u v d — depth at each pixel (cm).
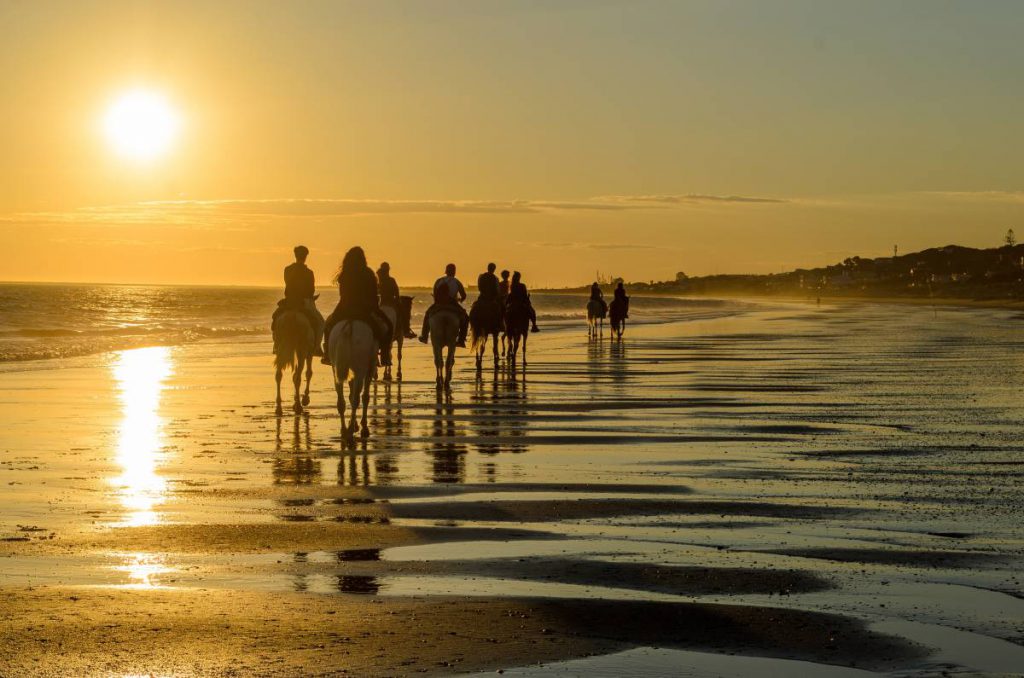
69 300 13600
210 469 1388
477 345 2861
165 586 812
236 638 684
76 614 733
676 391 2480
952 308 13512
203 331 5684
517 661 647
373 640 683
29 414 2023
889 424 1845
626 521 1058
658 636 696
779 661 650
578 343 4975
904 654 662
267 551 930
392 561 895
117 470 1377
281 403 2217
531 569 868
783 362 3519
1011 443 1606
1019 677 623
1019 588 811
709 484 1265
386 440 1664
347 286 1681
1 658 643
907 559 898
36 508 1122
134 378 2877
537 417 1975
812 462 1431
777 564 882
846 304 18300
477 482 1287
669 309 14450
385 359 2339
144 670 626
